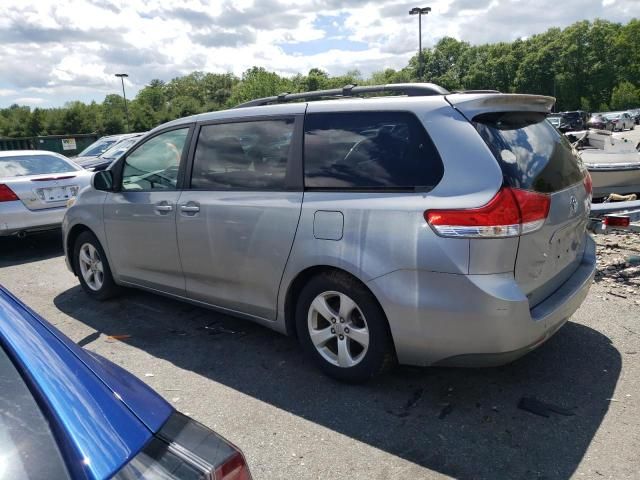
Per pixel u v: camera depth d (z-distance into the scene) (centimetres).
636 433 282
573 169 348
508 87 8869
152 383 358
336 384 345
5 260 747
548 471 256
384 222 301
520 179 286
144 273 461
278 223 347
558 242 318
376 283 303
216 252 388
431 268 285
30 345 152
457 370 356
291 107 361
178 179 418
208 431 149
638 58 7825
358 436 290
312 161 342
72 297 548
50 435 125
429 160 298
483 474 256
